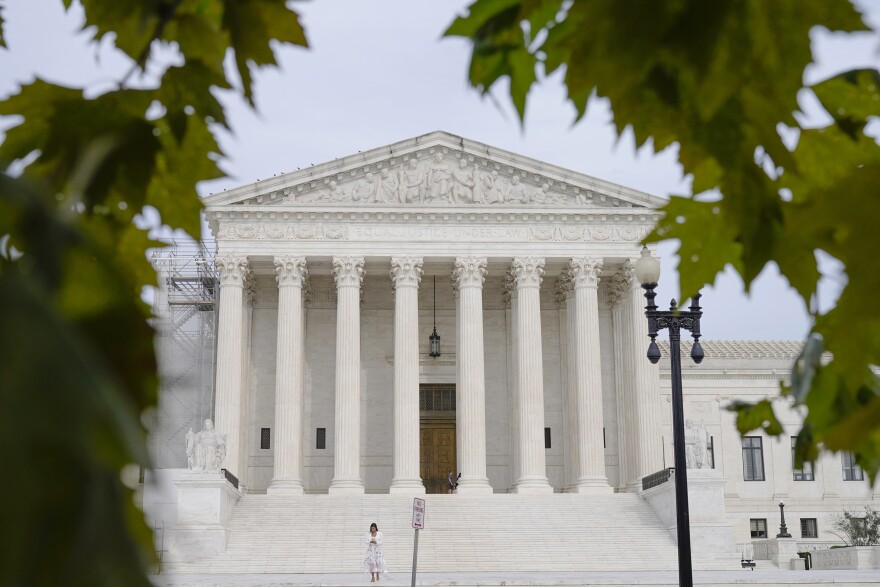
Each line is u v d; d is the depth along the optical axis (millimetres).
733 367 90812
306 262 78000
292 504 69562
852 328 2490
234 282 76000
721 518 64438
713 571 60281
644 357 77438
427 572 60625
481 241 78062
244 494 70438
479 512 69000
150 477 1387
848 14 2070
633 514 69062
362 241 77438
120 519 1238
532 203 78625
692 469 65250
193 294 84062
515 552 63406
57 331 1283
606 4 2090
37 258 1459
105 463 1230
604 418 82188
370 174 78562
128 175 2605
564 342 83438
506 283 81562
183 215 3107
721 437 89875
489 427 82812
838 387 2938
